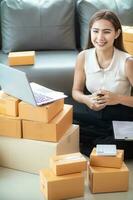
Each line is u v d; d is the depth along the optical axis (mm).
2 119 1938
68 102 2457
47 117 1850
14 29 3076
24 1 3145
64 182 1714
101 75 2291
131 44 2670
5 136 1972
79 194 1761
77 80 2391
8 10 3096
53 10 3135
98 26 2184
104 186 1794
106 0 3219
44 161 1919
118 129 2164
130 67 2225
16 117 1914
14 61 2719
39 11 3111
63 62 2811
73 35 3209
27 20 3088
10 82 1900
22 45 3090
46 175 1744
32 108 1859
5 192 1824
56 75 2717
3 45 3148
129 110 2287
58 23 3129
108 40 2189
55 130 1865
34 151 1921
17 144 1945
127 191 1822
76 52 3127
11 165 2010
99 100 2184
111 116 2281
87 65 2332
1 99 1929
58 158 1779
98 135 2217
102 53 2256
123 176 1792
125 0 3238
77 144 2127
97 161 1812
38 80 2713
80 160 1755
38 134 1899
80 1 3230
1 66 1909
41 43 3125
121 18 3152
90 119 2301
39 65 2742
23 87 1810
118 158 1795
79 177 1732
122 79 2270
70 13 3172
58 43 3152
